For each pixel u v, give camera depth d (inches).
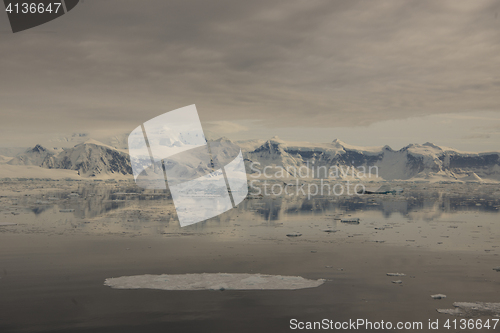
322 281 662.5
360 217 1723.7
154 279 668.7
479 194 4443.9
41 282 649.6
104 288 618.2
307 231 1263.5
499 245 1015.0
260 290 610.5
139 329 462.6
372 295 590.9
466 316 512.1
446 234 1210.6
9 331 454.0
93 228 1314.0
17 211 1914.4
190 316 503.2
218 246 987.9
